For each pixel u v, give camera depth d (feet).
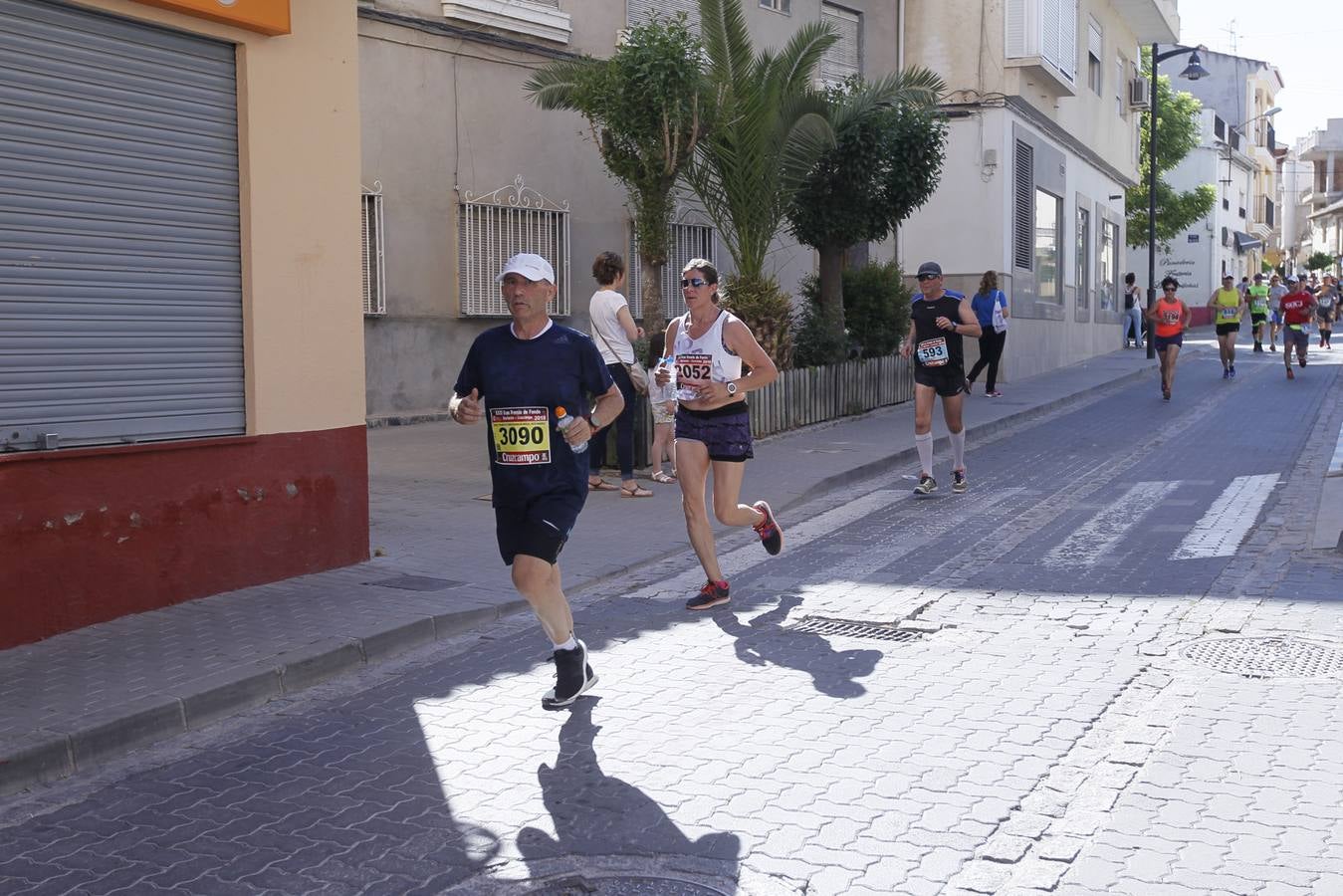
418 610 23.17
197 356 23.98
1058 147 87.45
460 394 18.08
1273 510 31.48
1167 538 28.84
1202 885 12.24
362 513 27.35
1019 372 78.18
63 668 19.65
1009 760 15.69
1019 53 73.20
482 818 14.55
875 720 17.34
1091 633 21.26
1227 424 51.08
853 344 57.67
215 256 24.25
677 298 64.44
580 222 58.90
